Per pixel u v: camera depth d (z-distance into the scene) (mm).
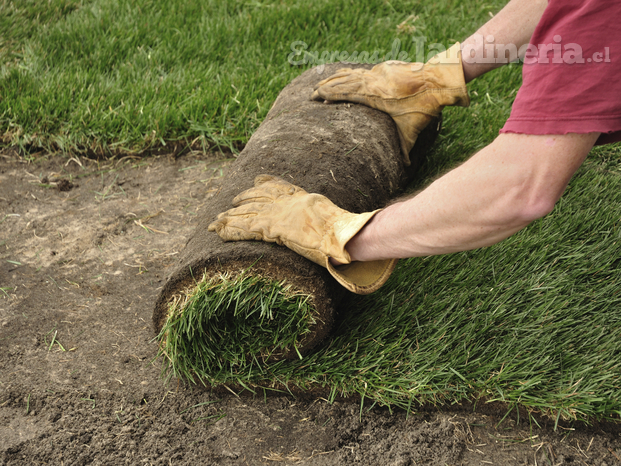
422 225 1239
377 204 2002
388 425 1659
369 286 1559
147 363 1852
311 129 2090
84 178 2830
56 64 3443
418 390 1645
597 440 1607
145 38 3684
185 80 3301
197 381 1784
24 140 2918
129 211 2607
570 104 991
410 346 1772
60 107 2998
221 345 1721
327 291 1629
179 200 2686
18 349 1880
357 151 2012
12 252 2338
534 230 2227
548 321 1833
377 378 1690
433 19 3973
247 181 1857
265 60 3523
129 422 1648
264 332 1697
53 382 1759
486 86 3232
